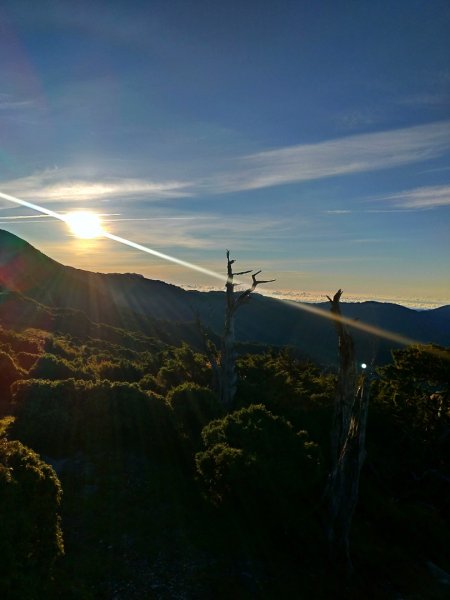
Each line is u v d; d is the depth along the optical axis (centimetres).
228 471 1520
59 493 1196
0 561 903
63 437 1869
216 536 1409
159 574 1203
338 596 1286
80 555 1213
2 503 995
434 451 2730
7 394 2419
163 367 3275
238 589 1202
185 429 2072
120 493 1570
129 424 1964
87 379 2888
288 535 1455
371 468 2353
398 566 1530
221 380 2795
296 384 3183
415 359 3077
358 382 1627
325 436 2328
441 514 2222
